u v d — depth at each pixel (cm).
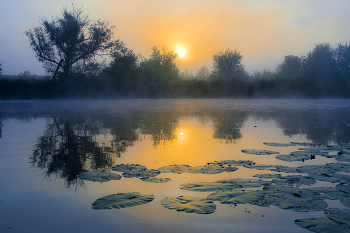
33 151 370
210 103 1688
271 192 211
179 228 162
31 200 205
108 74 2480
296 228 158
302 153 351
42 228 162
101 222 170
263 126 635
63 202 201
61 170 282
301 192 211
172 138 477
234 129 591
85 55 2442
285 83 2650
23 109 1166
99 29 2434
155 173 267
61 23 2305
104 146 406
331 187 222
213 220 171
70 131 554
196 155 350
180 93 2588
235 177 256
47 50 2272
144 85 2566
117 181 245
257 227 161
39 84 2167
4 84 2062
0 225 166
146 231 158
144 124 668
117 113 979
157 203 197
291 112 1036
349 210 179
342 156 333
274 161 319
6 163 309
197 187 226
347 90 2633
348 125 650
